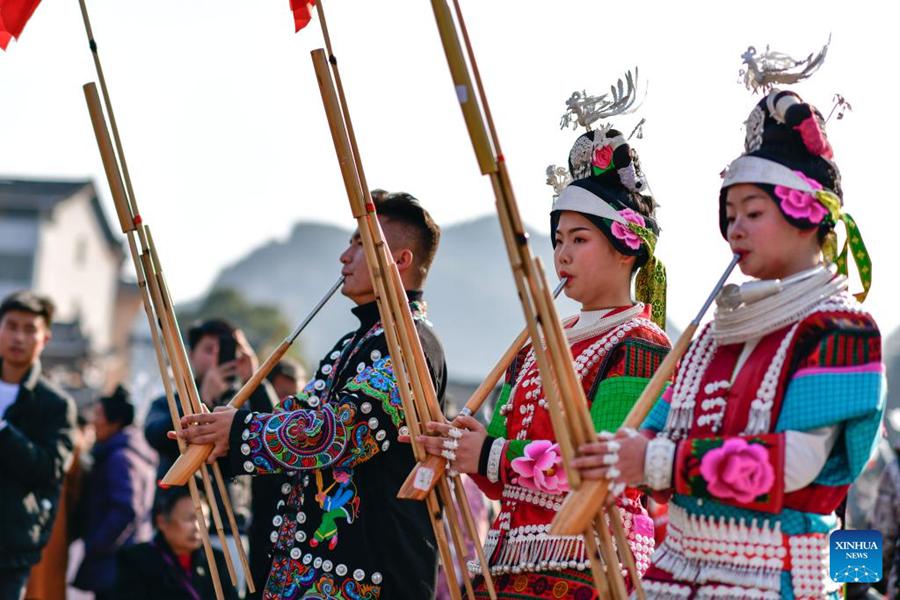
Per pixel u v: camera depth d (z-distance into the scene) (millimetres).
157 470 11133
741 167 5410
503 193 5309
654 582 5441
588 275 6547
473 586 6539
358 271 7227
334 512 6891
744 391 5305
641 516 6398
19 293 11258
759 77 5879
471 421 6289
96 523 12727
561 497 6273
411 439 6148
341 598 6789
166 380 6914
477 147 5301
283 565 6980
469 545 11617
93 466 12984
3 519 10703
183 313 90625
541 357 5281
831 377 5062
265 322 91062
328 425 6797
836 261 5770
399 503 6945
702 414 5426
